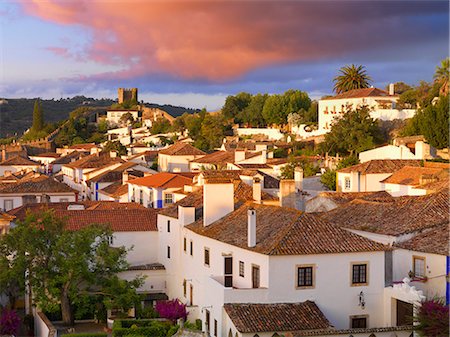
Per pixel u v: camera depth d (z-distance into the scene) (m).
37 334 56.00
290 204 63.41
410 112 121.75
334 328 42.06
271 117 175.75
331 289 44.72
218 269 51.03
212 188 55.47
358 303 45.19
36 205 80.44
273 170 106.88
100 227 58.81
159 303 54.28
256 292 43.72
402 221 50.28
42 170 152.62
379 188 82.94
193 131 178.75
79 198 107.31
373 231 50.28
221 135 166.88
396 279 48.16
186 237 58.78
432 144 101.12
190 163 122.56
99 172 120.88
